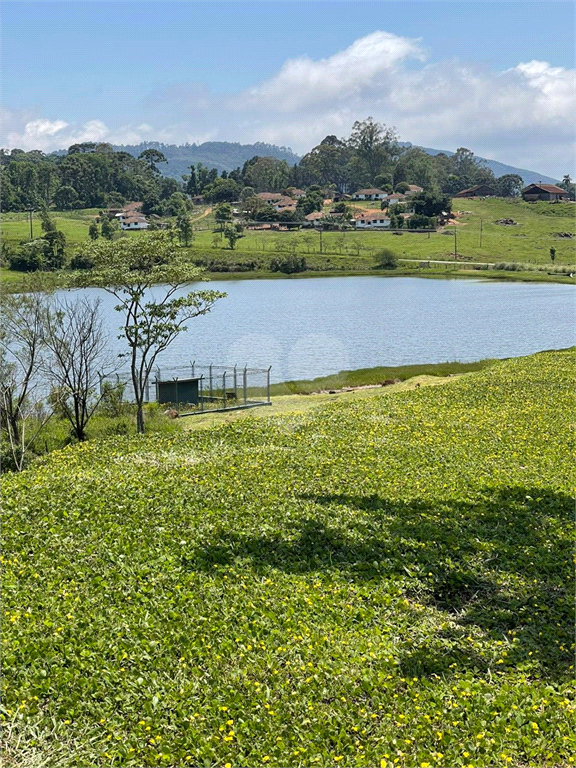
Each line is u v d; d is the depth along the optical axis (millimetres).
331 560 17609
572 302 130500
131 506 21109
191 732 11188
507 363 56344
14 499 21797
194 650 13273
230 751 10836
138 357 75438
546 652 13859
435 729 11438
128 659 12969
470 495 22781
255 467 26156
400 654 13477
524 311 118562
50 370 37125
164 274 40281
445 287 159750
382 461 27312
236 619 14477
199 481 24031
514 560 17969
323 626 14367
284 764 10586
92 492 22562
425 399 41875
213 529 19219
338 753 10922
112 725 11375
